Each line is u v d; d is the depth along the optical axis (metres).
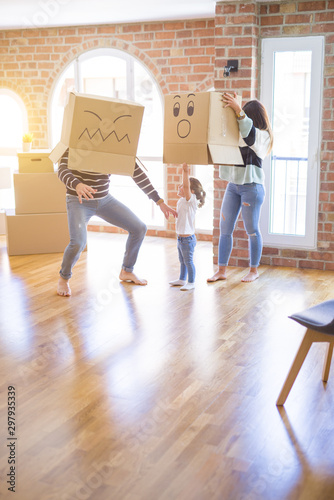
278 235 5.45
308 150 5.21
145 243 6.49
